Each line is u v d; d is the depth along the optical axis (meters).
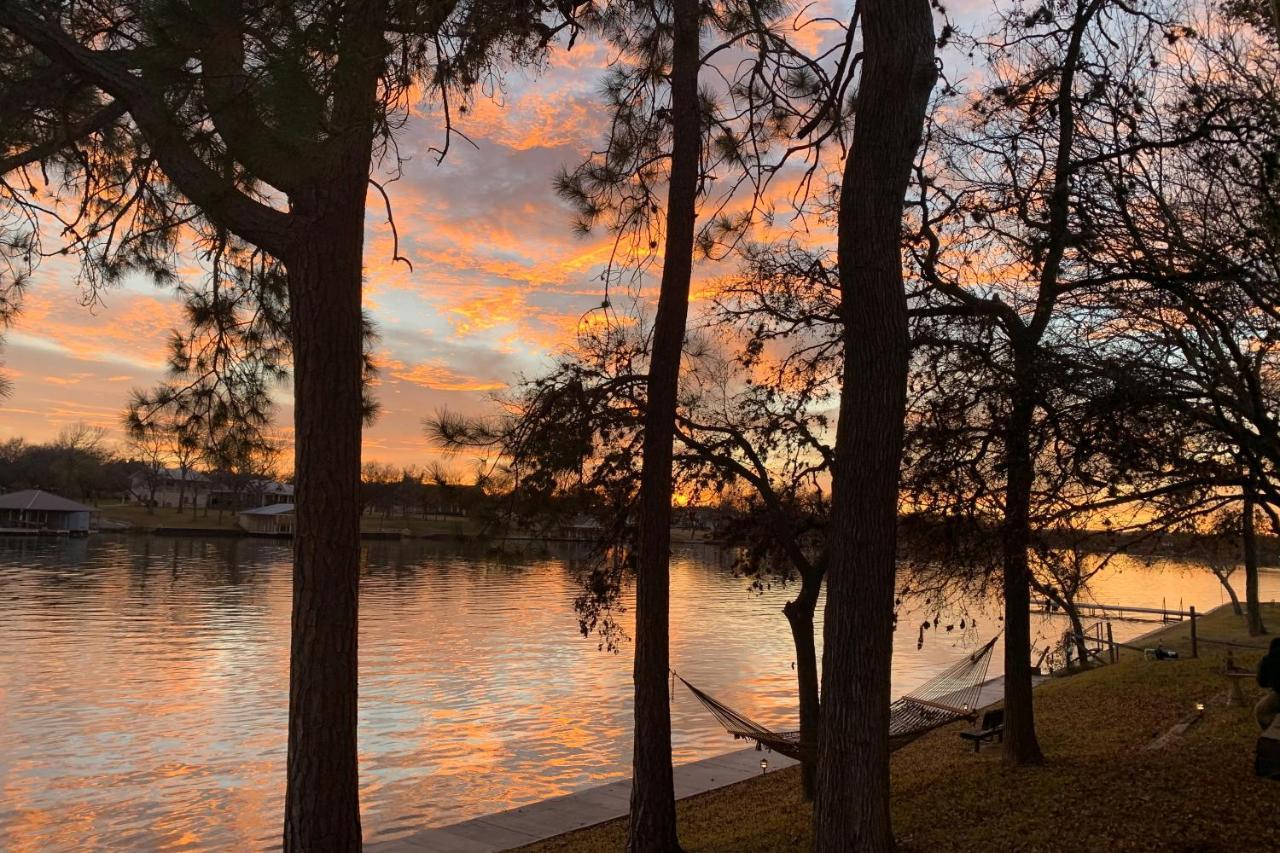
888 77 6.80
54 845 14.22
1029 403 9.64
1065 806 8.73
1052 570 10.45
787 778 14.16
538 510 9.59
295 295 6.43
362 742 21.09
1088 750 12.05
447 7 6.13
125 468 148.25
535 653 36.16
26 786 17.56
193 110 5.88
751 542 12.40
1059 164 9.79
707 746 20.23
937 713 12.06
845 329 6.98
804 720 11.85
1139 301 9.12
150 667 31.36
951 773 11.82
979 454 10.09
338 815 6.23
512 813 12.53
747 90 10.79
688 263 9.88
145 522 123.94
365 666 32.56
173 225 7.64
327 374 6.39
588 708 25.41
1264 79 8.88
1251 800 8.05
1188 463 8.75
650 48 10.45
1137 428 8.99
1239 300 8.53
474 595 59.84
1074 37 9.99
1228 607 44.47
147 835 14.68
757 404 12.20
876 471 6.70
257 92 5.12
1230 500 8.66
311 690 6.26
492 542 9.38
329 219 6.41
